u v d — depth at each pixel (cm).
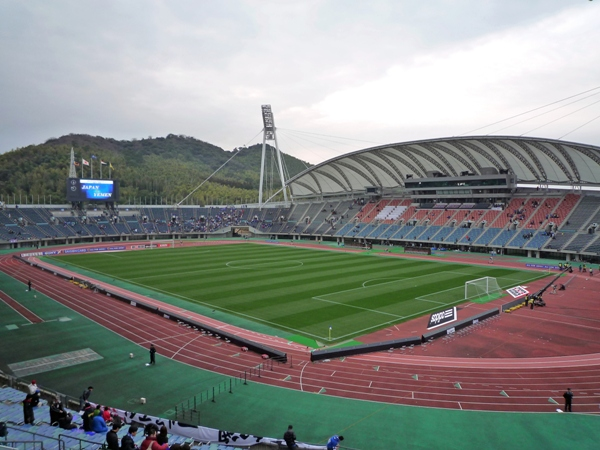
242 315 4666
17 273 7281
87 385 2883
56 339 3828
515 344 3709
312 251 10750
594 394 2731
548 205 10494
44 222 12712
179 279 6775
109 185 13100
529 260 8925
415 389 2805
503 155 10119
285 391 2780
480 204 11688
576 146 8181
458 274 7219
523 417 2430
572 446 2133
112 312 4750
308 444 2045
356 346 3475
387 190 14125
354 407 2558
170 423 2262
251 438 2109
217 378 2997
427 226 11794
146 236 14100
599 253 8356
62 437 1920
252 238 14638
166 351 3538
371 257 9512
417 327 4234
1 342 3741
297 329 4178
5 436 1756
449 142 9825
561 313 4741
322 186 15450
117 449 1631
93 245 12006
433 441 2184
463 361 3309
